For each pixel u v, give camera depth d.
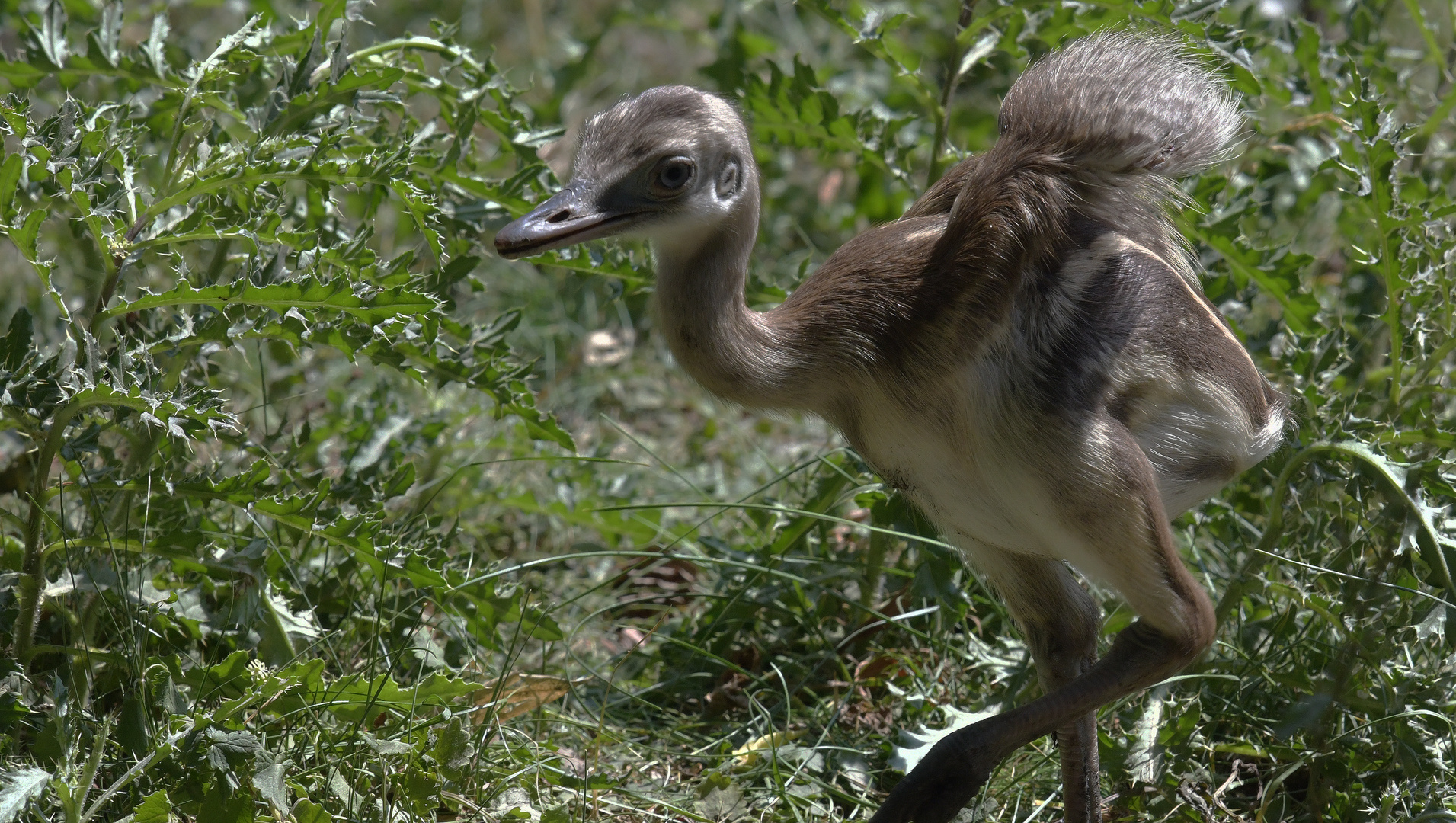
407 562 7.14
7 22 9.00
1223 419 6.41
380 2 16.17
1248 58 8.38
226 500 6.87
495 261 12.43
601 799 7.10
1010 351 6.16
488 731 7.09
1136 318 6.17
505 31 16.34
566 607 9.20
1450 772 6.77
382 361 7.26
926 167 12.19
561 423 10.96
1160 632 6.27
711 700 8.35
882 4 13.27
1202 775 7.11
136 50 7.54
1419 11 9.42
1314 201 10.55
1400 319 7.91
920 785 6.16
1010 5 8.30
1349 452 7.07
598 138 6.75
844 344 6.52
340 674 7.68
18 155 6.16
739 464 10.73
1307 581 7.68
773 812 7.20
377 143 8.14
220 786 6.11
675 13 16.52
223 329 6.55
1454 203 7.50
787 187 13.13
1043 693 7.37
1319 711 6.80
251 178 6.78
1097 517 6.11
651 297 7.48
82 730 6.54
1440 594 6.94
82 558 7.05
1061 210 6.16
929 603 8.55
